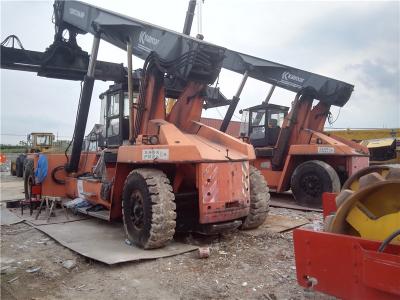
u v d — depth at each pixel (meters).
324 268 2.84
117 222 7.16
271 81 10.23
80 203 7.52
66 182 8.65
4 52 8.27
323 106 10.14
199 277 4.34
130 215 5.61
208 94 8.96
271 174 10.23
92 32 7.46
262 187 6.40
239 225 5.84
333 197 4.20
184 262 4.83
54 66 8.56
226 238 5.89
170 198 5.27
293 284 4.09
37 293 4.05
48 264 4.89
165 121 5.98
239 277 4.33
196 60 5.85
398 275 2.39
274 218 7.49
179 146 5.27
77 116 7.90
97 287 4.16
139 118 6.18
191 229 5.75
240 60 10.25
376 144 17.89
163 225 5.15
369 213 2.96
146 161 5.49
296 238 3.03
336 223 3.02
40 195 8.37
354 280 2.66
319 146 9.27
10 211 8.51
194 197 5.73
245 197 5.77
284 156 10.05
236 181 5.62
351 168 9.16
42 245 5.73
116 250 5.24
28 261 5.01
